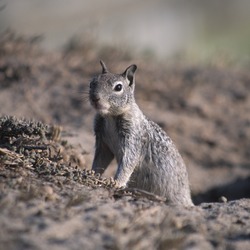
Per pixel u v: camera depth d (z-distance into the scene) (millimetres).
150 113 21328
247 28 50656
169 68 26469
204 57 31984
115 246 7652
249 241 8695
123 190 10703
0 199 8727
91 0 43125
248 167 19922
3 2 38312
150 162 12969
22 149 11484
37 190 9258
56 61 23250
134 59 25922
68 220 8352
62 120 19172
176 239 8031
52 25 38469
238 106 23844
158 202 10375
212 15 50750
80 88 21406
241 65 29672
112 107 12445
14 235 7645
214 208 10398
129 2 46094
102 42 26766
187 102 22875
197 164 19828
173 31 46406
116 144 12797
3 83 20734
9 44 22672
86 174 10867
